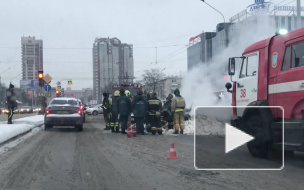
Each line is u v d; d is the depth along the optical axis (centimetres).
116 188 657
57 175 762
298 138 767
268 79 879
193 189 640
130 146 1176
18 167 844
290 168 799
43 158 963
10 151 1087
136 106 1532
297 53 784
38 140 1365
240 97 1005
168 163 877
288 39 815
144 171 793
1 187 664
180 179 716
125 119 1584
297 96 769
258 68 922
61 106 1700
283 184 662
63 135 1549
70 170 810
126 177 740
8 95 1858
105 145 1208
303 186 647
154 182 696
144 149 1105
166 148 1120
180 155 984
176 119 1484
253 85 940
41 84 2619
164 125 1708
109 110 1756
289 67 807
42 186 673
